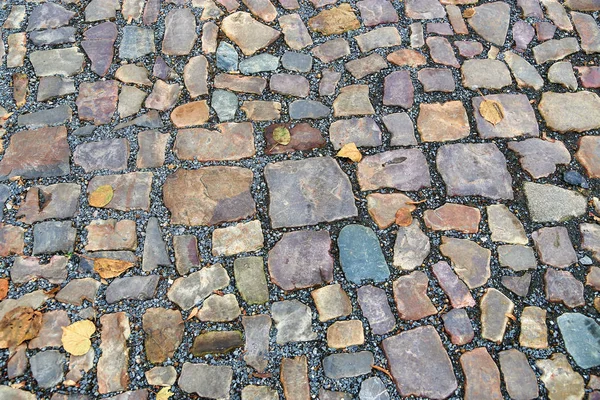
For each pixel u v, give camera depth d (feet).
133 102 8.65
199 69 9.04
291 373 6.39
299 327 6.69
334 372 6.40
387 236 7.39
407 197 7.72
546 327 6.74
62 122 8.45
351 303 6.87
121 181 7.85
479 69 9.08
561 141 8.34
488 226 7.50
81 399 6.22
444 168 7.99
